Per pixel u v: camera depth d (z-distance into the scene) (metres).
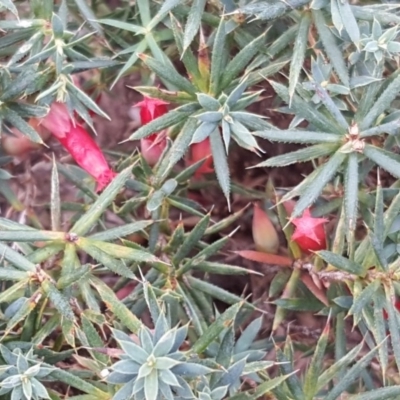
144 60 0.14
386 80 0.15
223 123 0.14
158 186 0.16
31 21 0.15
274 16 0.14
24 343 0.13
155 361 0.11
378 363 0.17
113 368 0.11
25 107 0.15
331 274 0.15
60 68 0.15
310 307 0.16
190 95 0.14
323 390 0.16
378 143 0.16
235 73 0.14
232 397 0.13
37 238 0.13
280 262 0.16
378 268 0.14
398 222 0.14
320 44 0.15
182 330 0.12
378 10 0.14
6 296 0.12
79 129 0.16
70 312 0.12
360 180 0.16
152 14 0.17
